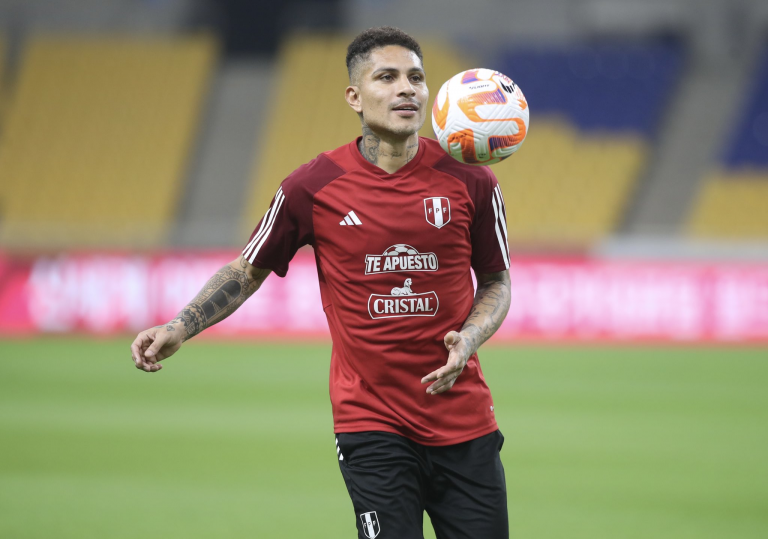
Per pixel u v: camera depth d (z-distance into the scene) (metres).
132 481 26.19
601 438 33.12
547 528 21.45
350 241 12.25
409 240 12.15
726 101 83.88
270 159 83.19
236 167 83.00
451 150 11.97
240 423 35.91
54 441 32.31
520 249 65.31
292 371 51.03
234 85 88.00
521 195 80.31
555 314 64.69
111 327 66.81
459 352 11.55
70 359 55.75
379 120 12.04
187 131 85.06
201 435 33.47
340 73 87.88
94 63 88.88
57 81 87.75
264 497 24.25
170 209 81.19
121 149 84.00
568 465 28.61
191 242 69.06
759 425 35.72
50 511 22.78
